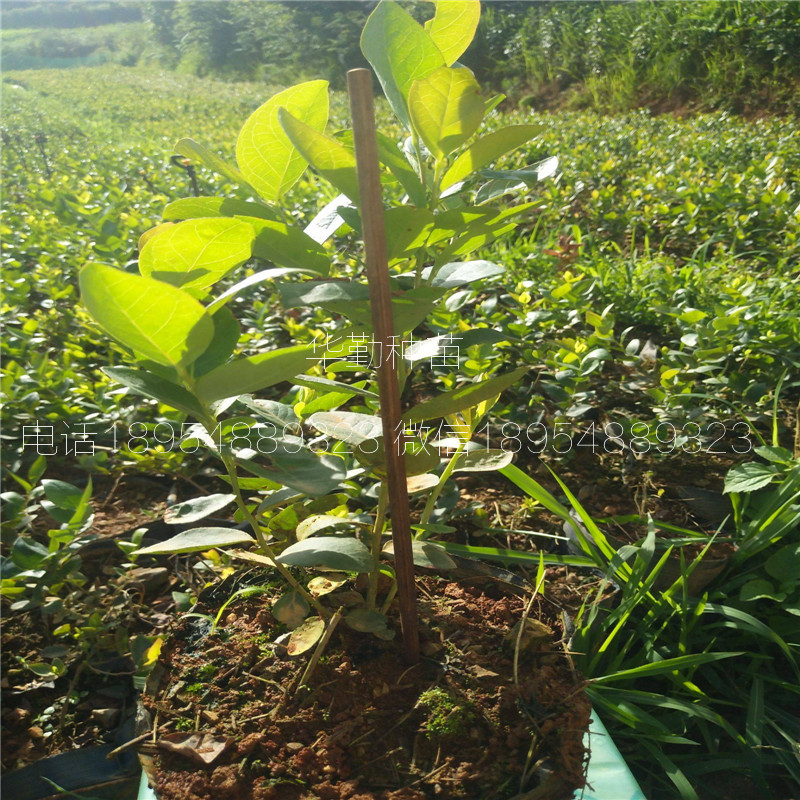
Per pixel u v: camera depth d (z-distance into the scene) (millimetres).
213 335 1233
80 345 3727
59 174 8055
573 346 2893
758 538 2145
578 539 2148
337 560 1392
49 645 2104
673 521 2406
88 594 2186
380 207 1146
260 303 3818
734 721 1957
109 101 17438
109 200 6113
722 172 6031
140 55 31531
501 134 1219
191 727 1388
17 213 6055
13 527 2271
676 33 12250
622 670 1958
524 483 2133
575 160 7172
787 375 3039
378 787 1271
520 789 1257
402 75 1308
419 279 1452
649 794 1759
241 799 1252
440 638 1569
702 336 3010
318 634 1490
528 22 15703
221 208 1395
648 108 12188
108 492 2840
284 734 1367
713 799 1793
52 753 1783
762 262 4668
